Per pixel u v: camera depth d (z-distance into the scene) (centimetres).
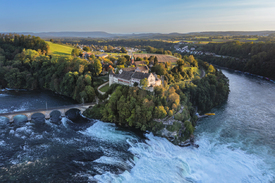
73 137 10562
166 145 10281
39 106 14600
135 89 12325
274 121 13575
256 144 10756
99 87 15988
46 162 8438
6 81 19388
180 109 12550
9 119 11738
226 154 9806
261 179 8188
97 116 13025
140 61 19912
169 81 16788
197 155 9731
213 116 14225
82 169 8131
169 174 8138
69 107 13162
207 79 17950
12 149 9200
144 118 11469
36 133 10788
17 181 7312
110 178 7688
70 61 19800
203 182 7956
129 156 9156
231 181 8056
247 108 15850
